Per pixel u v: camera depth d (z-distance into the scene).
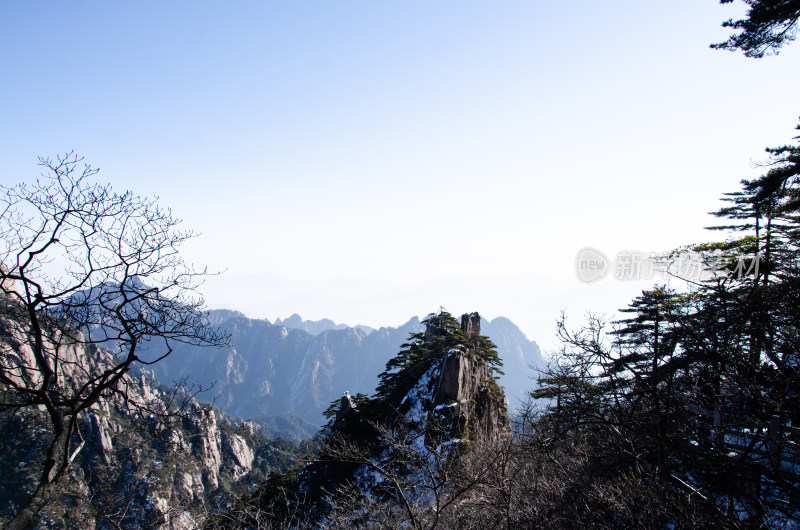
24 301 6.78
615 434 12.10
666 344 12.55
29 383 7.20
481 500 13.99
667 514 9.76
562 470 13.59
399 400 41.59
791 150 15.87
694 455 10.31
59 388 7.65
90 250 7.70
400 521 13.86
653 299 17.86
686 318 11.05
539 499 13.37
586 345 11.99
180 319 8.09
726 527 8.91
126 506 9.97
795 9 11.35
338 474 32.03
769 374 9.71
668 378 11.73
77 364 8.01
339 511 15.94
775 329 9.96
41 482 6.32
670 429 11.70
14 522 5.70
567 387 12.86
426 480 15.73
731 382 10.04
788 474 9.62
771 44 12.25
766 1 11.38
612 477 12.77
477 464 16.17
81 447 7.24
